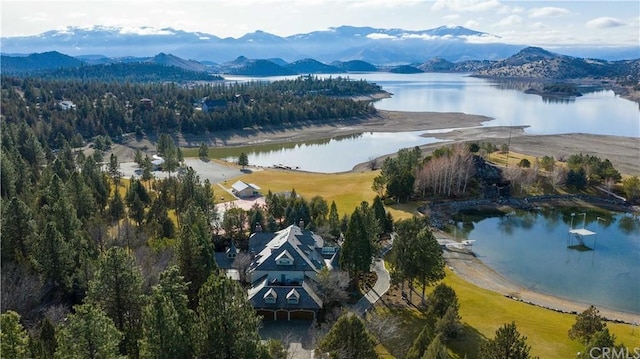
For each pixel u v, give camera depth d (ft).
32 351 140.87
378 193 462.60
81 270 218.79
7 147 512.63
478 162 500.33
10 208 239.71
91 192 345.92
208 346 135.54
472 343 211.41
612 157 619.67
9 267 212.84
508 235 387.75
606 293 286.05
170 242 259.80
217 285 137.18
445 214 429.38
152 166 594.65
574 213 442.09
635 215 438.40
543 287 293.64
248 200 450.30
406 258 243.81
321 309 236.22
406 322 228.63
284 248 259.19
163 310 133.18
